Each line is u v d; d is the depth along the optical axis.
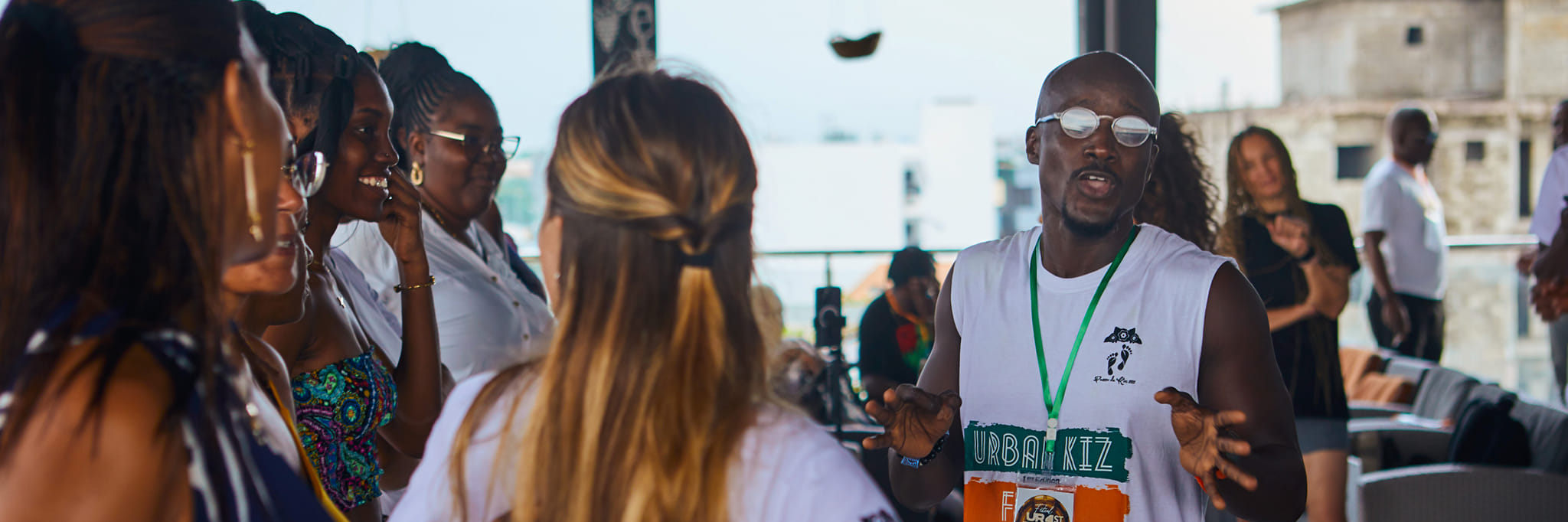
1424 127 5.00
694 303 0.85
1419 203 4.96
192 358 0.72
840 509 0.82
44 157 0.69
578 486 0.84
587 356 0.85
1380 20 21.47
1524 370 6.04
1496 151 19.52
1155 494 1.45
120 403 0.68
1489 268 6.21
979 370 1.55
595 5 4.18
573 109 0.89
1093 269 1.51
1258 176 2.73
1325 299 2.63
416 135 2.19
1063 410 1.48
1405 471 2.85
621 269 0.85
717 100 0.88
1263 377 1.43
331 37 1.55
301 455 0.95
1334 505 2.66
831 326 3.15
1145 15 4.25
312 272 1.52
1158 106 1.52
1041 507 1.47
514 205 11.53
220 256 0.75
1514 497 2.77
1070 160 1.48
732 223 0.85
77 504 0.67
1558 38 20.38
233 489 0.75
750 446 0.84
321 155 1.25
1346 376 4.62
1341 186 19.47
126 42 0.70
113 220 0.70
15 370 0.69
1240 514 1.37
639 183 0.83
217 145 0.74
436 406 1.72
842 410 3.22
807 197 21.62
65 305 0.70
